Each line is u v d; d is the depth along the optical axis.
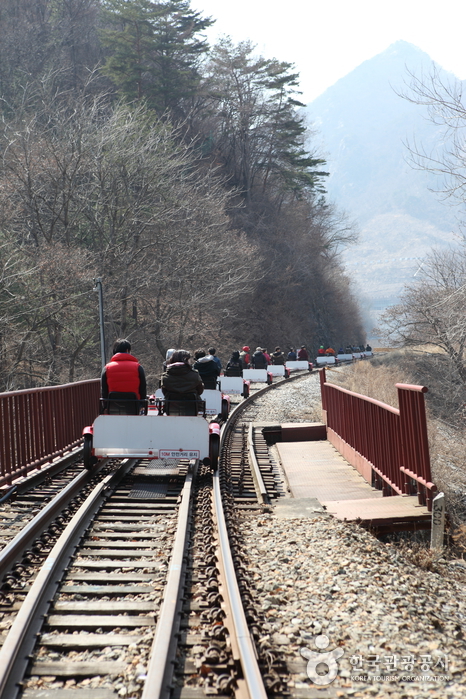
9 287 23.19
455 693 3.59
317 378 33.91
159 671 3.39
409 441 7.60
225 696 3.42
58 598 4.70
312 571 5.40
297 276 68.88
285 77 62.97
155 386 33.94
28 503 7.45
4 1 43.94
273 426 14.72
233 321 54.88
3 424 7.95
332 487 9.50
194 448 8.64
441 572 6.16
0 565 5.01
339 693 3.51
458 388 27.55
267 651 3.75
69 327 27.17
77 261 24.33
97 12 52.00
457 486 9.91
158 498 7.80
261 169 68.50
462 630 4.48
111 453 8.63
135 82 48.19
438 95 14.61
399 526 6.95
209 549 5.61
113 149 30.05
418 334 32.00
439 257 28.75
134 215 30.30
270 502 8.34
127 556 5.64
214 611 4.30
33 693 3.48
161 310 34.19
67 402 10.55
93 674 3.68
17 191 26.58
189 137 55.78
